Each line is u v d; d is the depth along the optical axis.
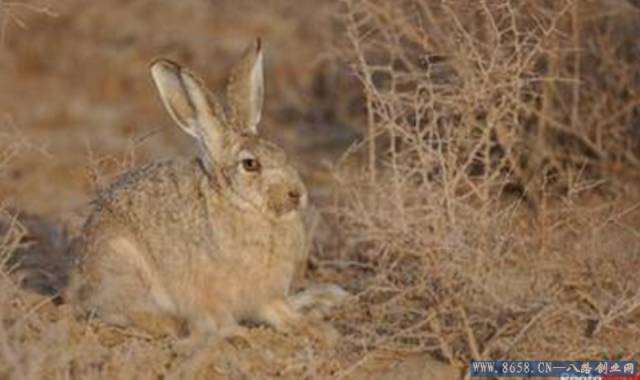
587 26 25.22
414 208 20.59
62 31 35.50
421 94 23.41
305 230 21.92
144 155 29.19
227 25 34.88
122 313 20.61
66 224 24.73
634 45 25.55
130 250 20.66
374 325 20.42
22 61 34.41
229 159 20.08
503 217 21.05
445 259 20.16
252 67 20.70
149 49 34.62
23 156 28.98
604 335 20.03
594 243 21.59
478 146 21.03
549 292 20.67
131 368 18.75
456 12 23.25
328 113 30.62
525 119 24.70
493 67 21.14
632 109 25.31
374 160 23.50
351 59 26.94
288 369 19.19
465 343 19.78
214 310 20.33
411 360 19.70
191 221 20.27
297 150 29.05
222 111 20.30
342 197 25.05
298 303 21.28
